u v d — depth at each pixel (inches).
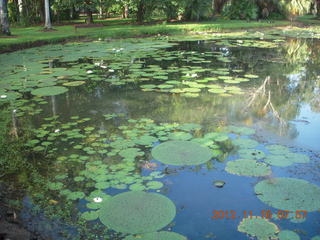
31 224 100.2
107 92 238.4
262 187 118.0
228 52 404.8
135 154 142.7
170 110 200.4
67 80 270.1
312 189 116.0
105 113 196.1
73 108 205.2
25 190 118.3
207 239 94.4
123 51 403.9
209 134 164.2
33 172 130.3
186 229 98.4
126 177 125.2
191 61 344.8
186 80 267.9
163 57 362.9
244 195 115.0
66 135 163.9
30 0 820.6
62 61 343.0
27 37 483.2
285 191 115.3
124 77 278.5
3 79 268.4
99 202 109.4
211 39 526.9
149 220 101.0
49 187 119.6
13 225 99.3
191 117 188.5
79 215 104.1
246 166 132.4
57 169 132.1
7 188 119.6
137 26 660.7
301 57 379.6
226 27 654.5
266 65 331.3
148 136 161.8
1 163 137.6
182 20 789.2
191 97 224.5
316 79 276.4
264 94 232.2
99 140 157.8
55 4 758.5
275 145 151.7
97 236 94.7
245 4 840.3
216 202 111.6
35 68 309.7
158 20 794.8
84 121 183.3
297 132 167.9
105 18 1016.2
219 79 271.7
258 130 170.6
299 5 830.5
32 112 197.8
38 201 111.8
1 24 508.4
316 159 139.1
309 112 198.2
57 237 94.5
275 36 578.6
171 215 103.3
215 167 132.9
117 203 108.8
